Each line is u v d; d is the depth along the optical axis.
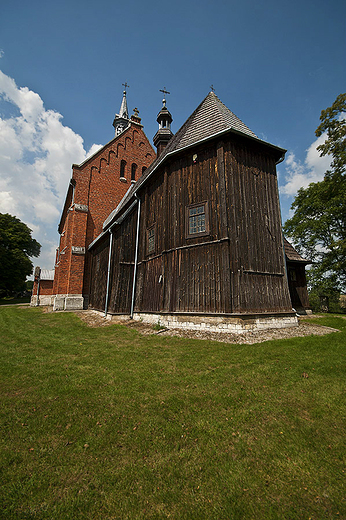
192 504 2.17
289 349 6.23
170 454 2.75
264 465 2.59
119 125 34.06
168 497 2.24
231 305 8.43
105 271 15.73
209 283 9.03
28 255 49.81
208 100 12.18
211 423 3.28
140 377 4.79
